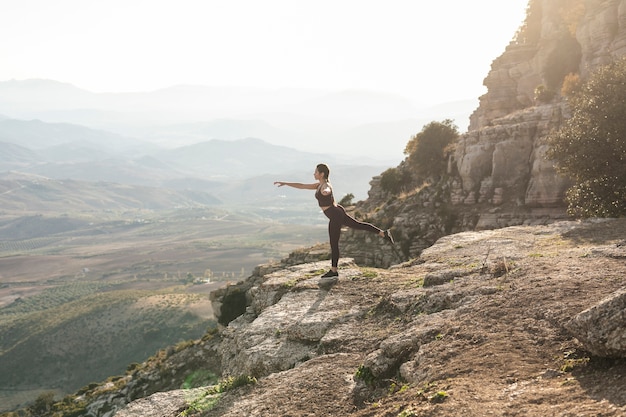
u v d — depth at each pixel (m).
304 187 12.31
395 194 56.84
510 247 14.09
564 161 25.31
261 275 44.22
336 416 6.53
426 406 5.43
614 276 8.36
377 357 7.57
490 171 40.56
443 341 7.24
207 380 33.06
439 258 14.00
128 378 45.75
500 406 5.00
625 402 4.47
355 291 11.63
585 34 47.91
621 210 22.64
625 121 23.34
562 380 5.35
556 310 7.12
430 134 51.41
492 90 60.97
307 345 9.61
